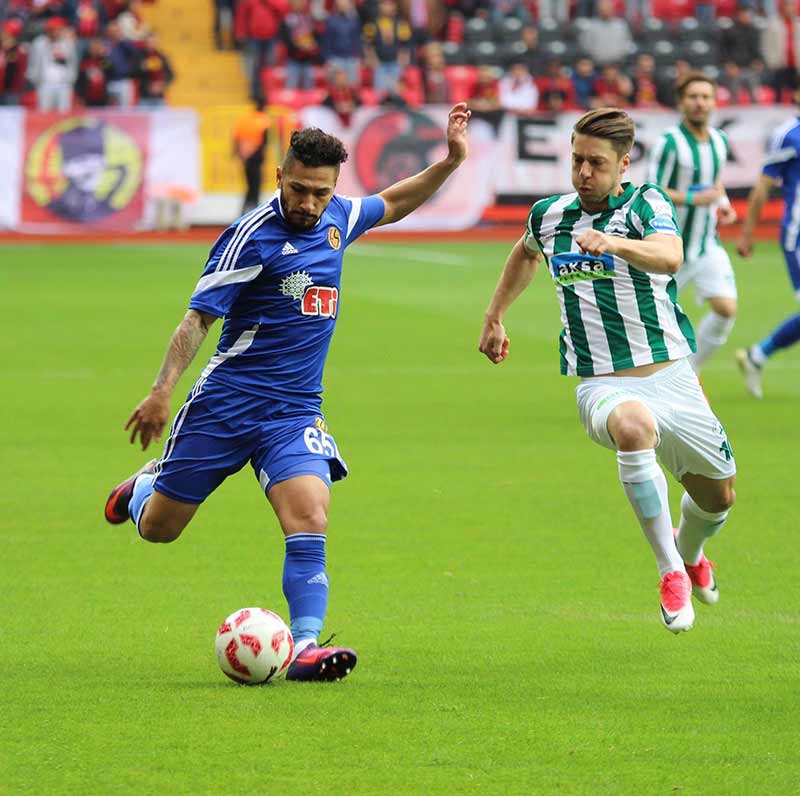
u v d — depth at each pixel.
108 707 17.97
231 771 15.61
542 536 28.44
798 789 15.14
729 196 103.38
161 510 20.75
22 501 31.47
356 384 48.16
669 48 114.31
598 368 21.48
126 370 50.31
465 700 18.38
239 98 117.94
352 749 16.36
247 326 20.08
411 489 32.69
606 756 16.17
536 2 120.19
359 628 22.17
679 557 20.38
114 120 97.25
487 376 49.97
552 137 103.94
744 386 48.41
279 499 19.88
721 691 18.80
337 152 19.30
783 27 111.94
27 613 22.98
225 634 18.98
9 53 103.94
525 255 22.52
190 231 99.25
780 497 31.78
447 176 21.55
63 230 96.88
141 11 120.62
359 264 87.56
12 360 52.34
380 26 109.00
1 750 16.27
